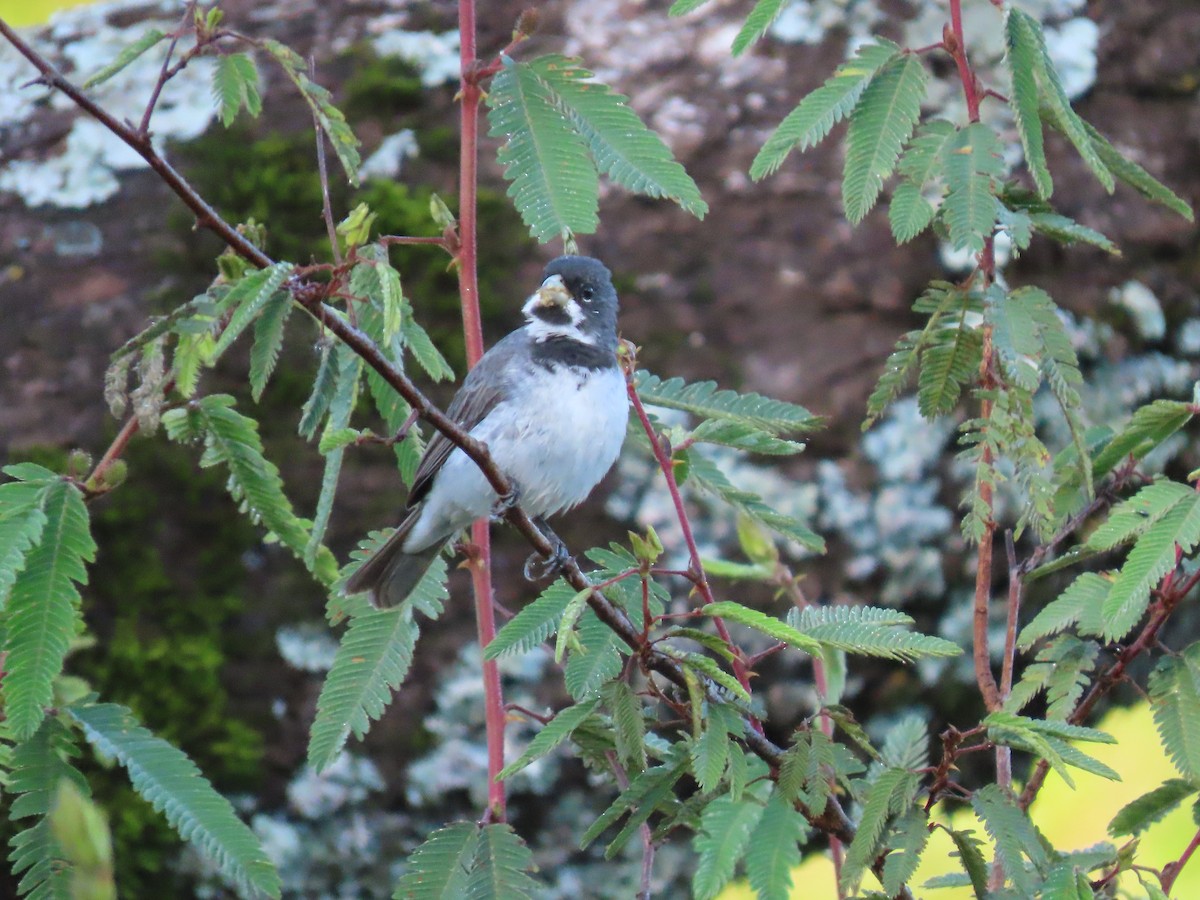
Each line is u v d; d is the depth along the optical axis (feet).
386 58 40.60
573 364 29.68
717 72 41.04
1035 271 38.63
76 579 17.90
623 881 33.91
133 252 37.55
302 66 20.01
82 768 31.53
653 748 21.58
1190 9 42.55
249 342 35.50
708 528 35.32
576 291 30.81
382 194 37.47
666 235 38.24
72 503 18.08
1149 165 40.57
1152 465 38.14
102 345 36.17
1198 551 22.70
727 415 23.50
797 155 39.27
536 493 29.37
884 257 37.88
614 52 41.65
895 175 38.73
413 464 24.68
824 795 19.25
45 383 35.60
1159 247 39.58
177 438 21.47
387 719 33.45
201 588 33.71
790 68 40.98
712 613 17.78
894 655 19.07
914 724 24.72
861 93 21.57
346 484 34.78
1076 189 39.81
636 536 18.01
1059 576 36.29
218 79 22.22
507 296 37.01
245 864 17.67
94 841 10.05
